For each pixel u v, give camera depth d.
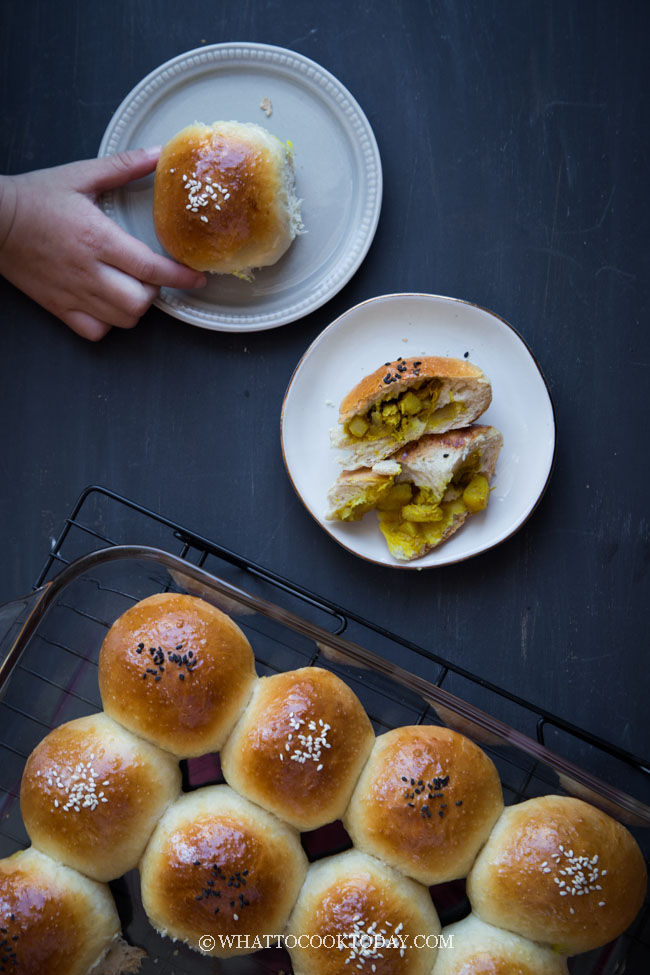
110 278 0.67
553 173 0.69
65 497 0.70
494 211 0.69
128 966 0.62
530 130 0.69
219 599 0.64
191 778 0.63
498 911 0.61
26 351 0.70
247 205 0.64
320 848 0.63
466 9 0.69
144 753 0.61
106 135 0.68
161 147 0.67
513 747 0.64
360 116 0.67
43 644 0.64
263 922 0.60
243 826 0.60
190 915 0.59
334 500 0.66
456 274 0.69
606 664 0.69
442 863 0.60
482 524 0.67
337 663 0.65
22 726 0.64
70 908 0.60
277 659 0.66
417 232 0.69
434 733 0.62
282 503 0.70
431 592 0.69
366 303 0.67
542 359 0.69
